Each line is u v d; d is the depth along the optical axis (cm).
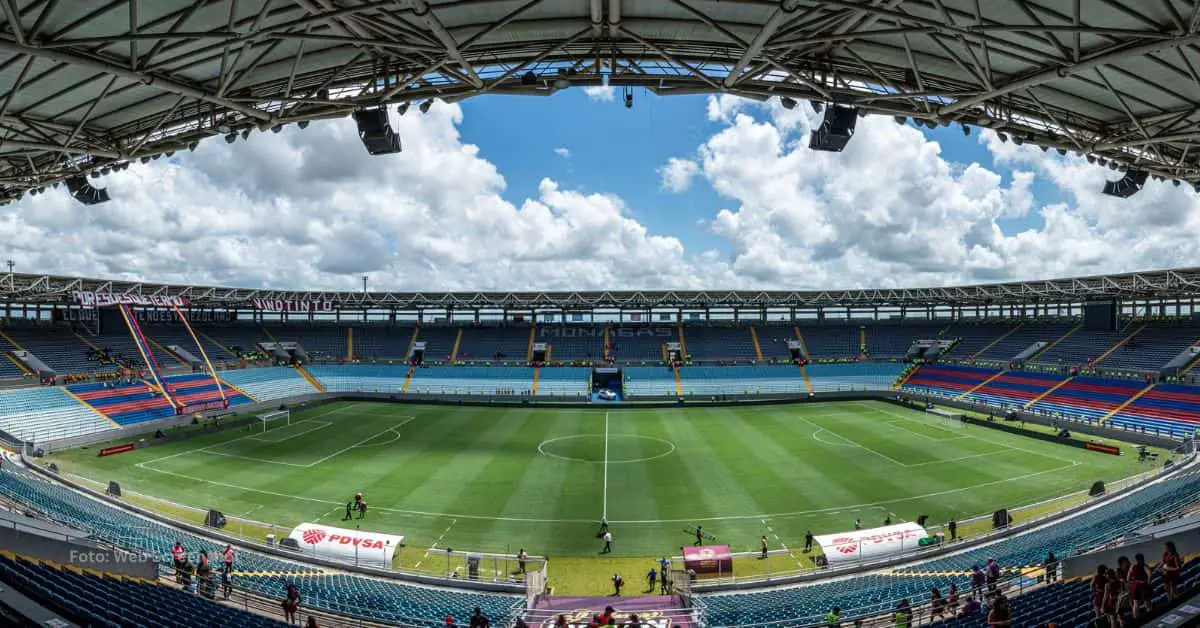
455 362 8931
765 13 1502
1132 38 1302
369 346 9350
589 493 3725
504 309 9988
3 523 1902
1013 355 7944
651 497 3647
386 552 2670
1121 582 1202
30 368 6169
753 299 9119
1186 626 1061
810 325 9906
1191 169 2164
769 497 3628
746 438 5350
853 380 8306
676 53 1744
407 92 1820
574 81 1833
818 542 2725
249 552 2689
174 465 4316
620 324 9888
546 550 2892
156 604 1650
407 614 2009
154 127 1972
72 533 2116
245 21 1398
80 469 4147
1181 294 7044
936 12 1467
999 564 2330
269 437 5372
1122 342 7150
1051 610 1516
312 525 2856
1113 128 2030
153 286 7169
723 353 9231
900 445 4988
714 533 3098
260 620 1688
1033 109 1955
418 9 1266
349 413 6750
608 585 2538
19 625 1169
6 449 4447
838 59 1756
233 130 1969
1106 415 5703
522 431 5722
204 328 8794
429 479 4016
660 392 7931
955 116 1944
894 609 1942
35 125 1852
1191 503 2456
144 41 1495
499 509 3434
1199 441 4472
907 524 2878
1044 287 7294
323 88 1730
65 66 1546
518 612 2125
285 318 9794
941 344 8894
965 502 3488
